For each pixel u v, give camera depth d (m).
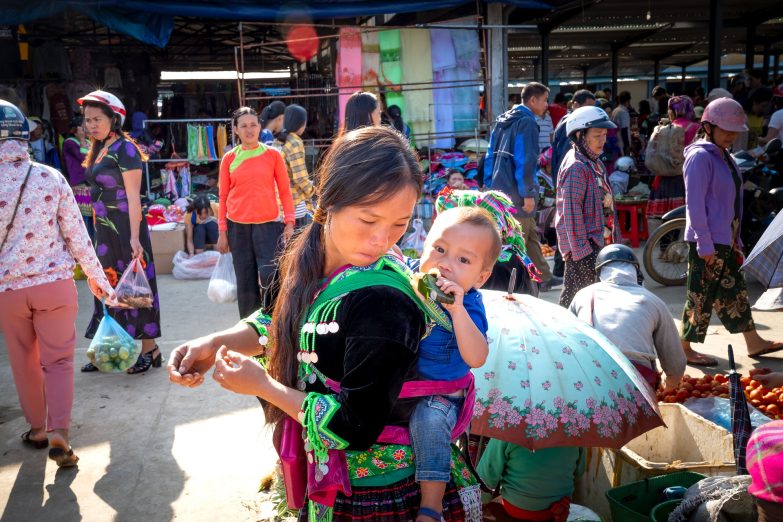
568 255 5.12
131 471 3.97
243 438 4.37
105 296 4.21
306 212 6.39
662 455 3.50
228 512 3.54
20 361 4.11
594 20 17.05
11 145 3.75
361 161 1.56
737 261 5.44
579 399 2.61
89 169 5.35
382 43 10.09
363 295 1.59
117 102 5.28
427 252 1.78
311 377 1.67
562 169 5.16
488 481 2.95
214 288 6.80
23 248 3.80
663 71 29.95
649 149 9.70
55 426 3.95
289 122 6.31
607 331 3.69
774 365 5.41
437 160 9.78
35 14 9.54
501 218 3.54
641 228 10.45
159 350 5.87
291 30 12.31
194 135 12.45
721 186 5.20
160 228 9.50
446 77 10.22
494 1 10.41
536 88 7.27
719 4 12.16
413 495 1.72
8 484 3.86
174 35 17.12
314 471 1.66
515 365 2.67
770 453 2.00
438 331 1.69
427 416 1.67
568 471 2.86
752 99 12.09
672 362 3.84
